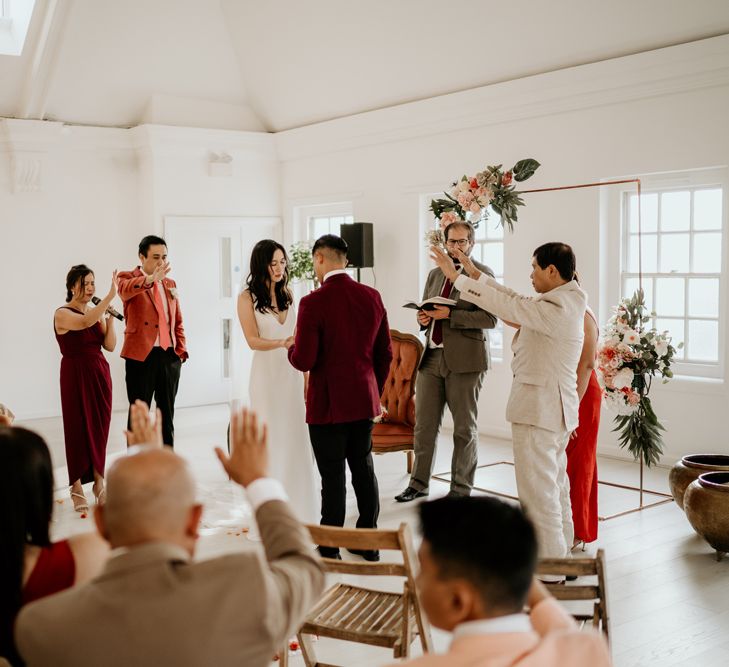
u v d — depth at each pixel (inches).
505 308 146.9
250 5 317.1
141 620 49.6
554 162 267.3
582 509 169.8
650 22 230.7
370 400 159.0
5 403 333.7
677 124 234.2
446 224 201.8
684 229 244.2
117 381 356.8
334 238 159.3
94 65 326.3
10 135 322.3
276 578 53.2
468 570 47.0
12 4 303.1
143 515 52.1
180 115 357.7
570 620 53.6
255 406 176.1
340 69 321.4
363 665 126.0
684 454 238.2
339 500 161.6
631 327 194.9
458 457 202.2
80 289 205.3
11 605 59.3
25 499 61.2
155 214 351.6
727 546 162.2
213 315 370.6
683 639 130.4
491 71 278.4
